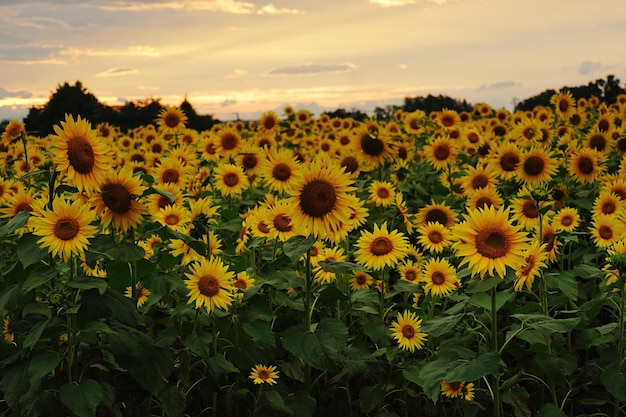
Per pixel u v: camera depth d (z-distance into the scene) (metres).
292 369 5.45
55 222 4.17
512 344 5.73
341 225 5.18
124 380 5.01
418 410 5.53
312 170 4.93
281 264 6.19
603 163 9.91
